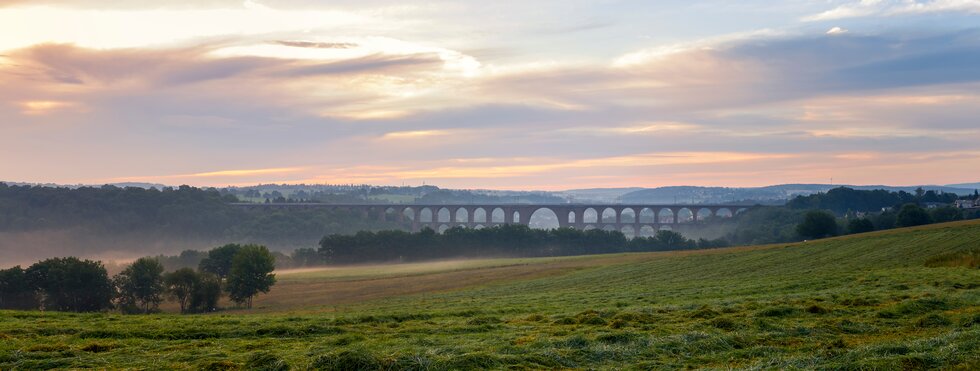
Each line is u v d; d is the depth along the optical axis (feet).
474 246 549.13
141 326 79.97
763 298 108.68
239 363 59.82
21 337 72.49
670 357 63.10
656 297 128.88
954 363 55.83
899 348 60.80
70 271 274.98
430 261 507.71
